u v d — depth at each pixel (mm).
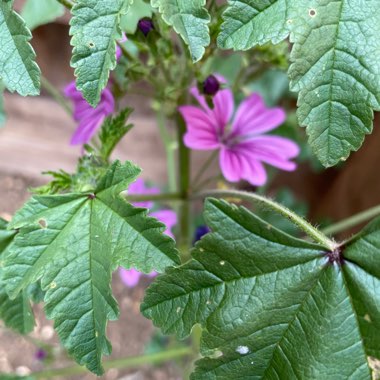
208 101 253
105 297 187
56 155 504
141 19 237
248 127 292
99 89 162
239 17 164
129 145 495
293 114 398
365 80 161
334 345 184
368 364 182
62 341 190
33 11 295
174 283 182
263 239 180
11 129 502
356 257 180
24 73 170
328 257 182
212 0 216
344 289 182
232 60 346
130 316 481
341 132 165
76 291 190
